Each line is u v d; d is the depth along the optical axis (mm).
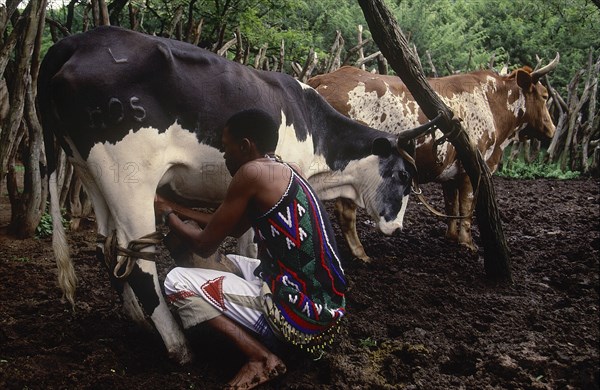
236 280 3275
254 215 3174
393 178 4766
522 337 3953
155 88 3322
